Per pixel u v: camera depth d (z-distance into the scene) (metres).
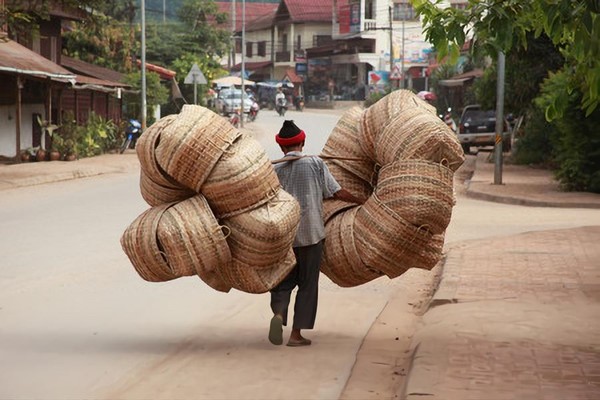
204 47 68.00
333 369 8.43
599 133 25.28
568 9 7.90
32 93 36.84
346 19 101.75
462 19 9.18
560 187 26.17
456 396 7.14
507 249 15.03
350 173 9.63
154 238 8.43
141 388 7.79
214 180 8.48
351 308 11.28
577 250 14.90
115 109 47.16
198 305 11.16
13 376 8.09
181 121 8.52
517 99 34.97
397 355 8.97
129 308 10.90
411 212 8.75
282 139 9.30
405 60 96.12
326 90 107.44
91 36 51.81
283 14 115.56
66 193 24.33
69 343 9.26
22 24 32.34
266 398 7.54
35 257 14.04
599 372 7.89
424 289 12.60
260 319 10.52
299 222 8.93
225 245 8.51
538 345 8.84
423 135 8.78
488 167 34.62
